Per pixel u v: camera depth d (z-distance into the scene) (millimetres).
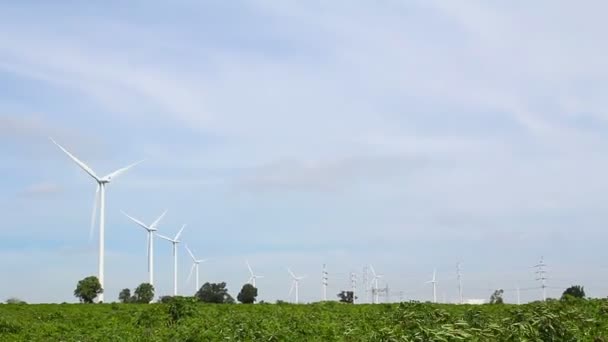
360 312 39000
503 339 23984
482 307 39438
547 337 24250
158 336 31016
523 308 29969
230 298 73375
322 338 28344
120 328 34469
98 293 64500
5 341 32031
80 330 34219
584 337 24766
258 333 28266
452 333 24016
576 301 35438
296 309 42250
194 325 33062
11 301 51969
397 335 24438
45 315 42906
